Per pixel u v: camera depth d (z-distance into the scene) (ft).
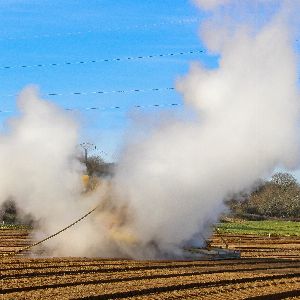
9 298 95.96
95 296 99.55
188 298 102.53
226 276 132.16
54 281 116.57
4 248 203.31
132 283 116.67
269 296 107.86
